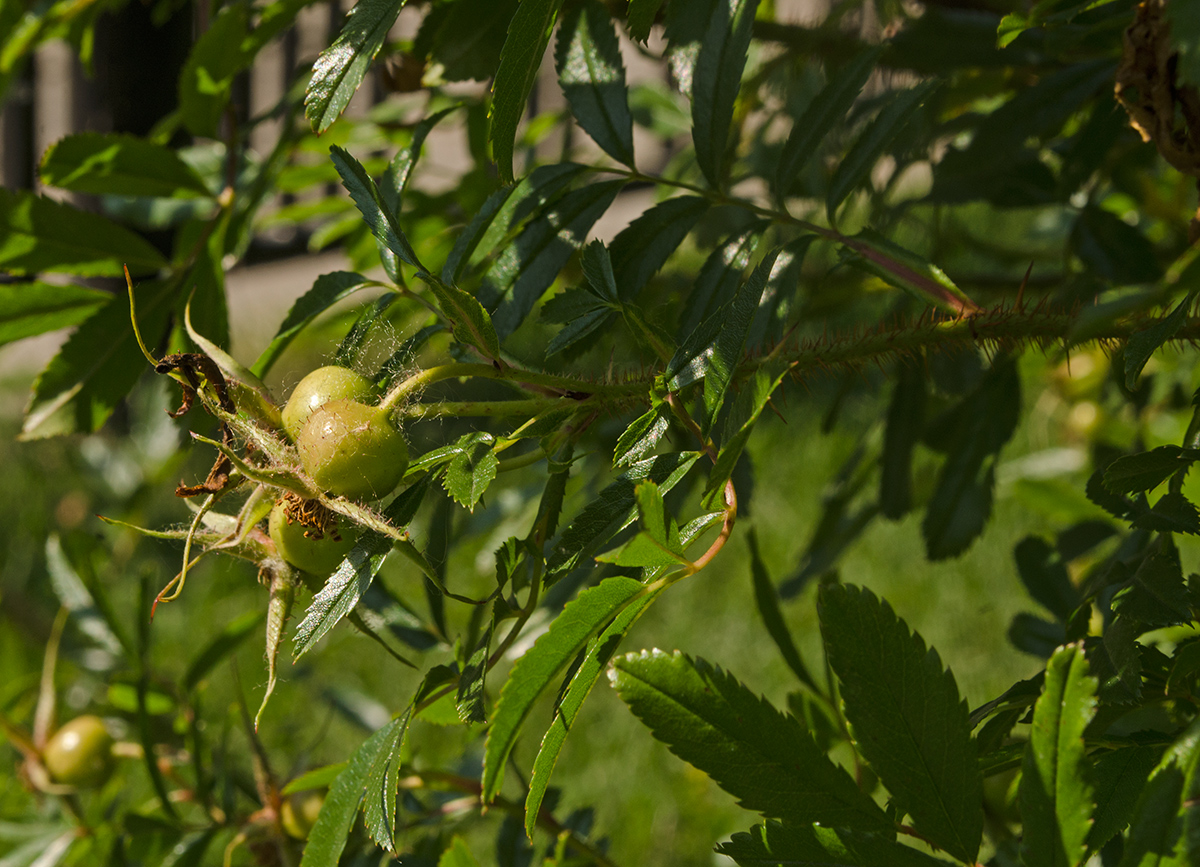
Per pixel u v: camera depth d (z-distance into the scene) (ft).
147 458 9.61
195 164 5.53
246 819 4.34
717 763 2.15
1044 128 4.34
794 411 13.84
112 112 10.13
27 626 7.06
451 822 4.23
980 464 4.89
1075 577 6.24
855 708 2.12
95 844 4.71
